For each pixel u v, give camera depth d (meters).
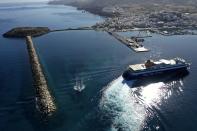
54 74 138.25
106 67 148.38
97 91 117.56
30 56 168.00
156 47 195.25
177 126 91.38
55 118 96.62
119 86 122.44
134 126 92.00
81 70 143.75
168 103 106.94
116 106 104.88
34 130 90.19
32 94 116.00
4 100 110.75
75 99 110.44
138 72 131.00
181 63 140.62
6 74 140.62
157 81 127.94
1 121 95.62
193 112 100.12
